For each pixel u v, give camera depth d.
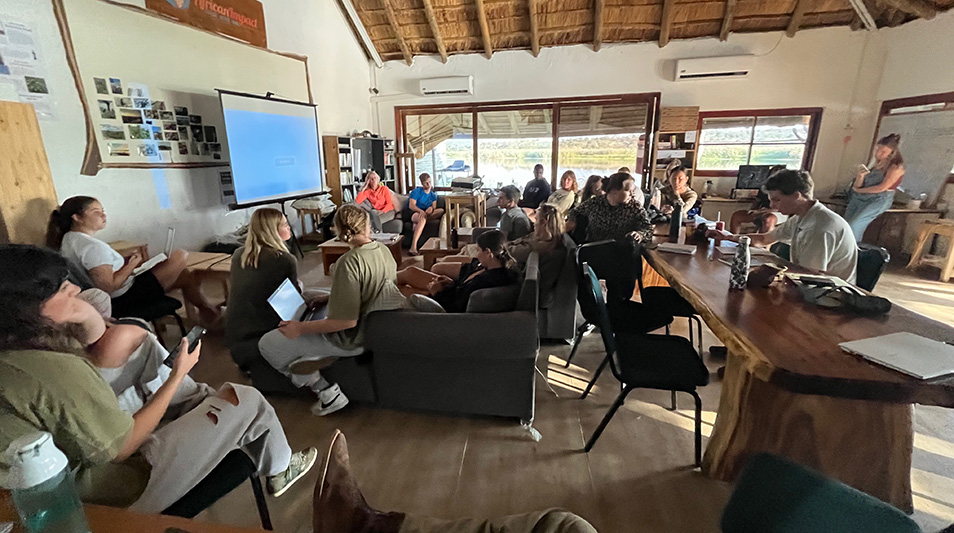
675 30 5.93
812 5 5.26
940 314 3.42
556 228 2.70
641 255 2.76
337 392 2.08
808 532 0.86
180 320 2.79
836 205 5.66
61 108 3.05
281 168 4.95
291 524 1.51
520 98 6.83
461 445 1.93
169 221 3.96
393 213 5.95
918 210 4.61
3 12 2.70
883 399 1.09
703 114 6.24
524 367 1.93
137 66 3.56
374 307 1.93
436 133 7.77
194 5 4.04
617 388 2.39
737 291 1.79
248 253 2.11
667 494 1.64
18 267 0.79
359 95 7.02
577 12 5.89
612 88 6.45
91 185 3.29
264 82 4.96
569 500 1.62
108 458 0.89
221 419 1.21
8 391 0.75
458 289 2.41
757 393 1.57
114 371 1.18
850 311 1.54
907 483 1.51
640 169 6.83
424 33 6.52
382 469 1.79
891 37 5.27
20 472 0.59
